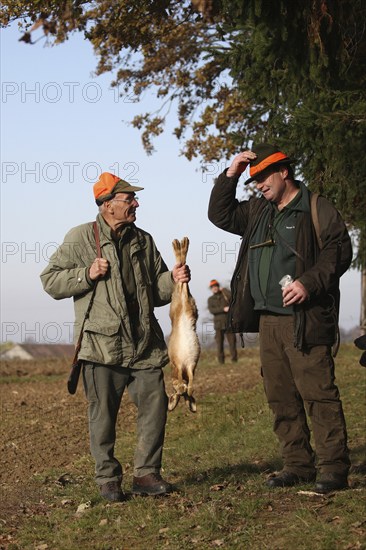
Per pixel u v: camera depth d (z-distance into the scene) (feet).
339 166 30.58
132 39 30.27
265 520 18.79
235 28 32.60
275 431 21.39
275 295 20.13
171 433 35.83
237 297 20.92
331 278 19.34
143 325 21.04
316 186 31.24
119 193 20.89
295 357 20.08
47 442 34.78
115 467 21.36
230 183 20.83
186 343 21.79
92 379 20.97
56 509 22.36
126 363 20.90
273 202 20.36
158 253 21.85
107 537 19.10
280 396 20.97
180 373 21.90
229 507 19.85
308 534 17.42
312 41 25.13
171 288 21.67
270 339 20.62
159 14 28.96
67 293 20.86
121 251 21.12
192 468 26.94
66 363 81.51
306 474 21.16
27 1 24.97
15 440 35.29
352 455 26.84
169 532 18.65
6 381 61.98
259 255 20.44
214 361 74.95
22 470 29.53
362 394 42.63
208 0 13.51
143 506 20.52
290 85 31.50
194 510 20.01
